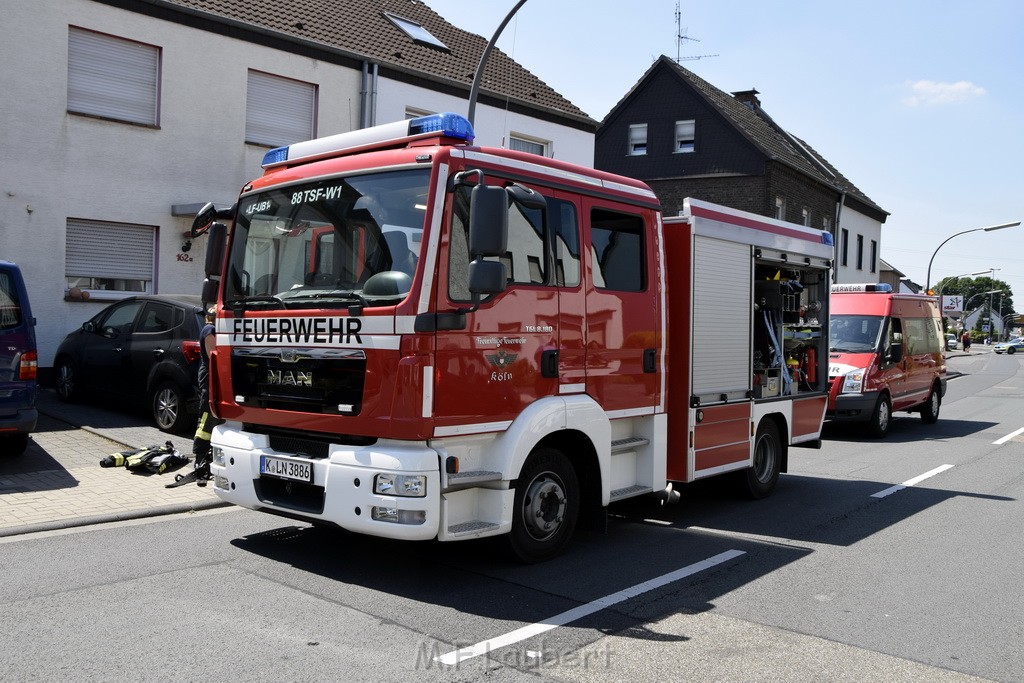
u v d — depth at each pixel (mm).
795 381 9336
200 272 14625
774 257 8609
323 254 5617
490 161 5555
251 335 5844
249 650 4285
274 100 15812
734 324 7863
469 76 19656
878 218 43438
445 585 5469
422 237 5125
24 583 5246
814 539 7066
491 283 5012
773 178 31562
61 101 12891
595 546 6645
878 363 13844
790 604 5332
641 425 6910
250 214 6164
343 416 5258
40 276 12773
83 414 10852
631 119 33875
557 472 6082
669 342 7270
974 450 12641
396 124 5660
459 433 5223
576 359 6074
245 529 6727
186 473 8297
